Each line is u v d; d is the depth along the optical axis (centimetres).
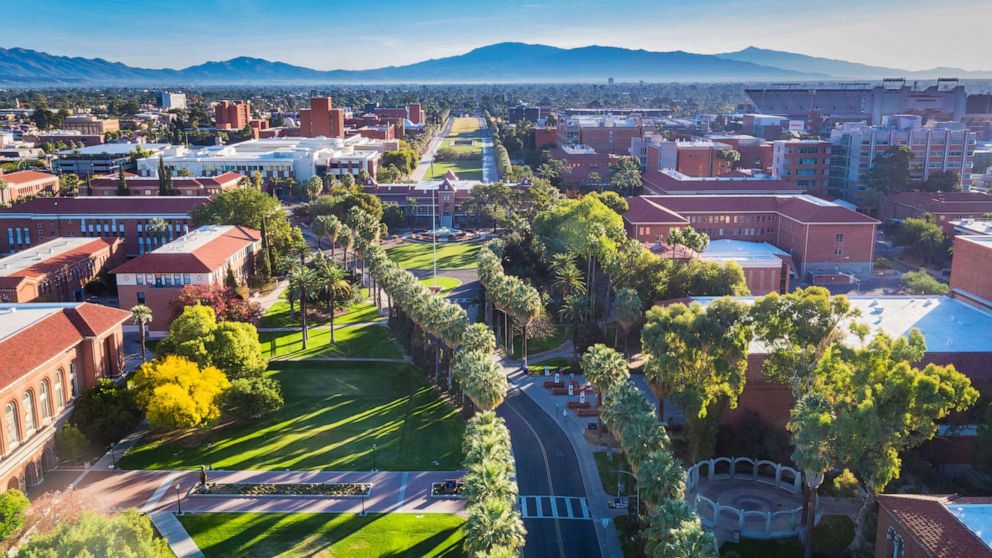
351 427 12081
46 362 10694
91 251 19725
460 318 13000
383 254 18162
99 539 6494
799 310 9794
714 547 6494
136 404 11544
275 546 8781
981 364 11006
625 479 10381
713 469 10444
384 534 9031
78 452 10588
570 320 17138
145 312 13762
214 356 12512
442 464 10831
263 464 10794
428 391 13512
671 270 15625
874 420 7962
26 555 6369
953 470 10238
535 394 13425
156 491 10019
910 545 7144
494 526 7056
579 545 8888
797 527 9175
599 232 18138
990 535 6706
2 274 16688
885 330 12162
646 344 10938
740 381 10244
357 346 15738
